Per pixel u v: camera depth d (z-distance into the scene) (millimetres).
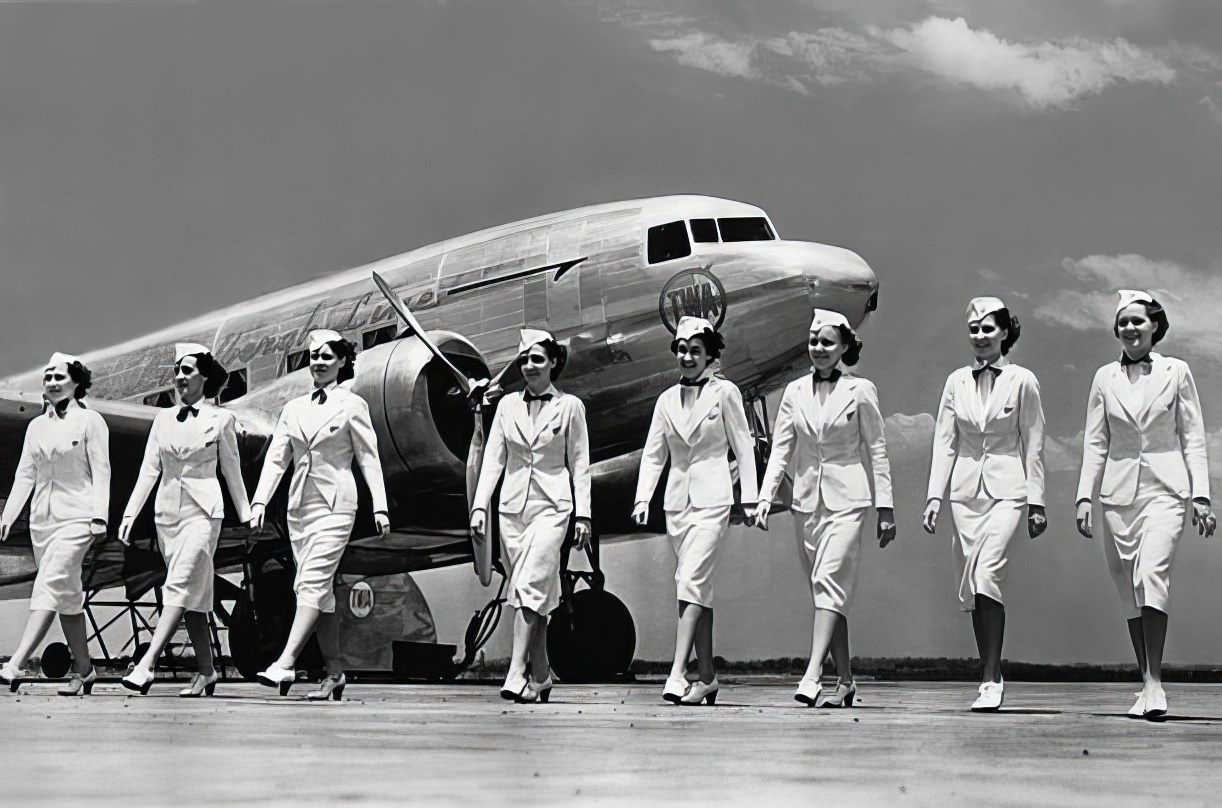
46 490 7875
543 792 3146
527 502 6703
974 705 5977
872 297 10023
